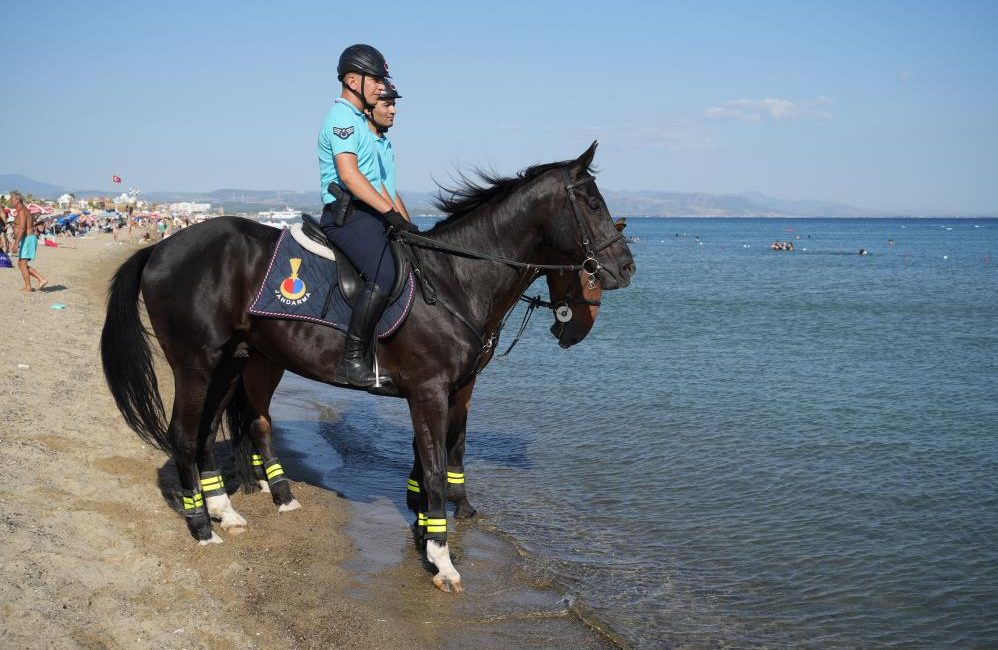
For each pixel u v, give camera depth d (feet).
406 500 23.84
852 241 372.17
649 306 89.40
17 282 67.82
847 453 29.58
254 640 14.55
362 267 16.88
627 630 16.71
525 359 51.37
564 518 23.16
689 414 35.78
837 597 18.42
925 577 19.42
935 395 39.81
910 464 28.22
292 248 17.62
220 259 17.70
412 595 17.75
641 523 22.81
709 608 17.81
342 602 16.84
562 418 35.22
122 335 18.21
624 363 49.80
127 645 13.24
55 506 18.58
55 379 31.32
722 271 161.99
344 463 28.27
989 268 168.25
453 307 17.31
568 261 18.29
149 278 17.85
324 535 20.49
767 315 79.46
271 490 22.13
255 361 21.18
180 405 18.16
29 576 14.60
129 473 22.22
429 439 17.53
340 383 17.43
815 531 22.25
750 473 27.32
